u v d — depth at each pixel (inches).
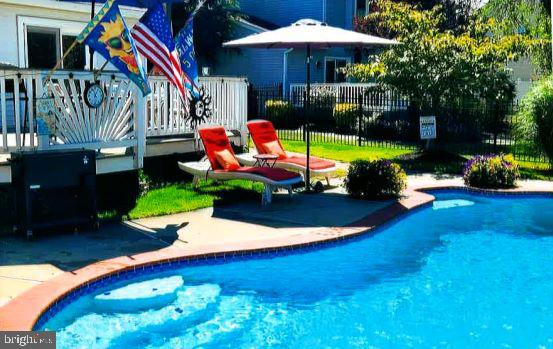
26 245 310.3
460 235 374.3
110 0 318.0
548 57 784.9
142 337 223.3
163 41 360.8
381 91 645.3
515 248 346.9
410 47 606.5
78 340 218.4
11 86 412.2
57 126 362.3
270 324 239.5
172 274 290.5
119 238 326.6
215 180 481.1
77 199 337.1
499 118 695.1
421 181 522.0
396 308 258.4
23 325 206.2
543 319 247.4
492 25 655.8
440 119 742.5
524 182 518.6
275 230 349.7
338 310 254.7
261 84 1173.7
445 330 236.8
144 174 460.4
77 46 611.5
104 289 265.4
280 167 473.4
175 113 484.1
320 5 1203.9
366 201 433.4
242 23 1182.9
